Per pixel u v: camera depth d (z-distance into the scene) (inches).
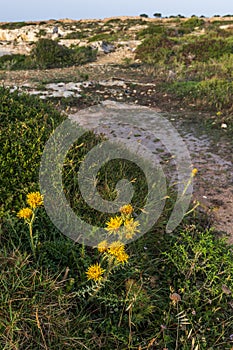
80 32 1123.3
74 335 83.0
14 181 119.6
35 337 79.4
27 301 82.2
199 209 156.7
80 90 379.6
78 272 100.6
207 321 96.8
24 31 1205.7
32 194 92.1
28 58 601.6
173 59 561.9
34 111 159.6
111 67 558.3
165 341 88.4
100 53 695.7
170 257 109.8
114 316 92.7
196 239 129.0
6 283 84.4
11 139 133.2
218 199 167.2
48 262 98.4
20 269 88.1
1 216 108.0
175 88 383.9
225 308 103.0
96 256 104.3
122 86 408.5
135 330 92.0
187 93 361.7
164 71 498.0
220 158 215.5
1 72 505.7
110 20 1396.4
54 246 103.0
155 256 117.9
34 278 86.3
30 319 78.5
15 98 178.7
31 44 892.0
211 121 285.9
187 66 527.2
